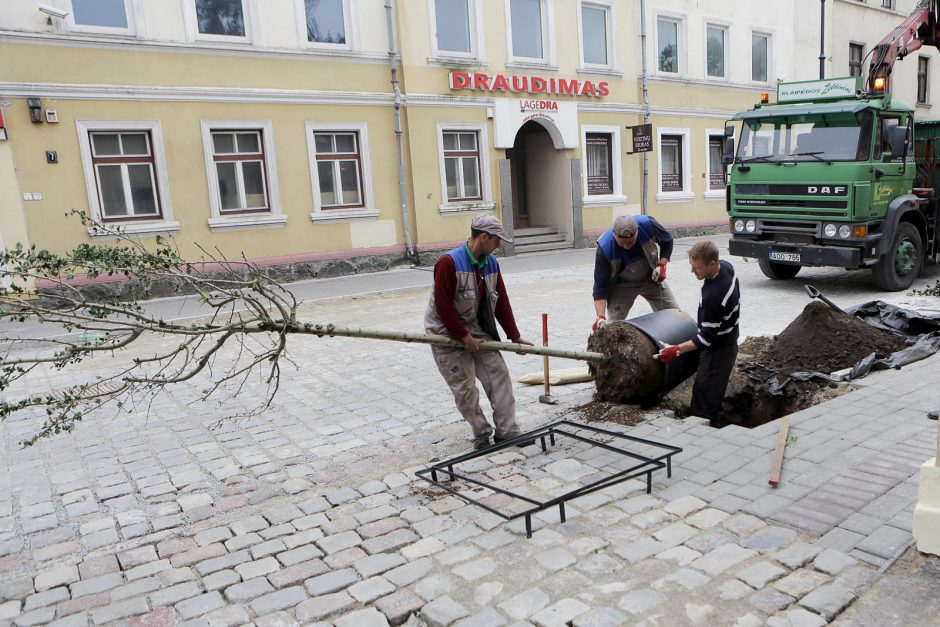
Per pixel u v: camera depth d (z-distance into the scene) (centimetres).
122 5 1313
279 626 298
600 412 541
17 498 454
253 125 1457
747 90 2425
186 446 539
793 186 1061
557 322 964
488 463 460
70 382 769
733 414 575
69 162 1274
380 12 1608
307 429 568
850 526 339
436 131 1712
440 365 475
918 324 718
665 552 330
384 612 301
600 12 2023
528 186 2109
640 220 598
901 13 2900
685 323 570
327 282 1500
